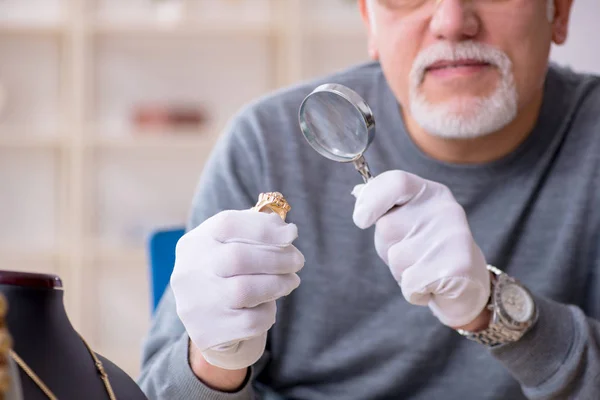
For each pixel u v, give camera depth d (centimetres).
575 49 193
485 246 119
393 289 120
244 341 86
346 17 349
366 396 120
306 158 126
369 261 121
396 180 92
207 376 98
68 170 340
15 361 70
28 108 345
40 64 345
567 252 119
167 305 118
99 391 73
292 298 122
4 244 339
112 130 340
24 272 73
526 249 120
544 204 120
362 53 353
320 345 121
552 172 121
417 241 91
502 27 108
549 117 120
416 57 111
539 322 102
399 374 118
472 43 108
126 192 348
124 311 348
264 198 87
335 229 123
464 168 119
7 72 344
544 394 103
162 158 349
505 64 109
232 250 83
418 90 112
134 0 345
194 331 84
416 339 118
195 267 84
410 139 122
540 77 112
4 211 348
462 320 95
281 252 84
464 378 118
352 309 121
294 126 128
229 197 126
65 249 333
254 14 347
